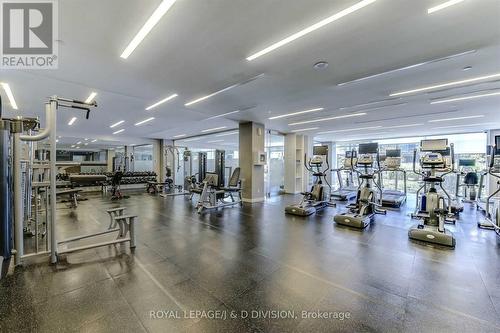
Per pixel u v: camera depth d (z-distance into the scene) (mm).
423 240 3732
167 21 2287
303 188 10695
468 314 1934
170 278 2510
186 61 3158
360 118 6891
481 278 2541
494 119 6855
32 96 4672
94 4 2043
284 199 8469
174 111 6105
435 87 4098
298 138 10625
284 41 2658
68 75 3623
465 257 3119
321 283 2426
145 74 3604
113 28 2402
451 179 9758
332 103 5215
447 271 2705
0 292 2207
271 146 11859
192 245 3525
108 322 1817
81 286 2330
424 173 5422
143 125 8367
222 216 5543
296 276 2572
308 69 3398
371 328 1768
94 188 10461
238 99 4938
